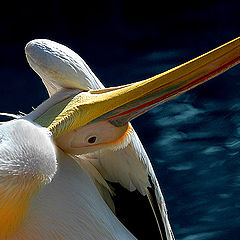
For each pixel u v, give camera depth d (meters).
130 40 20.28
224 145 15.12
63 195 5.10
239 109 16.33
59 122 4.93
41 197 4.99
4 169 4.30
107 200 5.98
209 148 15.07
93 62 19.31
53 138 4.89
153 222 6.11
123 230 5.70
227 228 12.87
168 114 16.33
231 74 17.55
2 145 4.35
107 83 18.23
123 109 5.04
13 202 4.46
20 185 4.37
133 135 5.63
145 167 5.80
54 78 5.17
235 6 21.19
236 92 16.94
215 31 20.34
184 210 13.45
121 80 18.31
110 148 5.20
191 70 4.90
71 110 5.00
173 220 13.22
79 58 5.31
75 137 5.14
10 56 19.62
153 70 18.67
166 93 4.98
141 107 5.03
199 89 17.09
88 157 5.85
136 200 6.04
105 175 5.93
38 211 4.95
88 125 5.08
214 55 4.84
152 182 5.95
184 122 16.02
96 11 21.67
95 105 5.04
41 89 17.89
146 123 16.09
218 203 13.52
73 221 5.09
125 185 5.96
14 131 4.39
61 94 5.16
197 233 12.81
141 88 5.01
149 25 20.95
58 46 5.23
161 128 15.88
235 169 14.35
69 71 5.14
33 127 4.44
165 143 15.39
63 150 5.29
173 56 19.31
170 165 14.69
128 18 21.41
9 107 17.12
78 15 21.56
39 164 4.38
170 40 20.09
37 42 5.20
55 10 21.69
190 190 13.93
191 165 14.62
